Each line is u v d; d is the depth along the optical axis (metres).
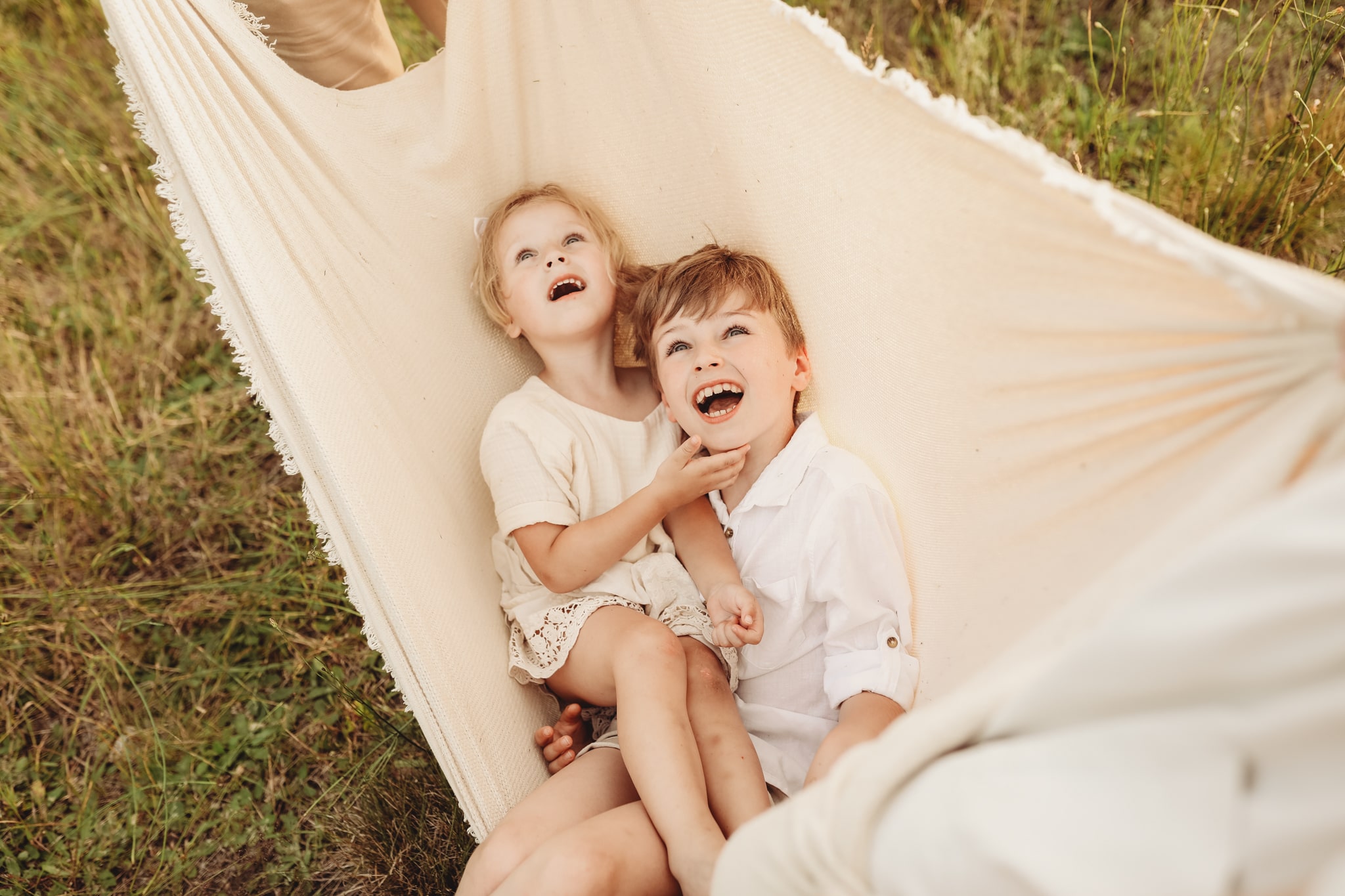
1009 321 1.40
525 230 1.96
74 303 3.40
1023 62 3.18
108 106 3.91
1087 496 1.32
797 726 1.77
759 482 1.86
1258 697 0.81
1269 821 0.81
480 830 1.71
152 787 2.35
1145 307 1.16
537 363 2.13
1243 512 0.97
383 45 2.38
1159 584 0.83
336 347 1.75
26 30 4.26
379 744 2.29
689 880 1.48
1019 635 1.43
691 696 1.72
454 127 1.94
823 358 1.87
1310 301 0.95
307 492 1.68
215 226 1.56
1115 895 0.83
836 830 1.02
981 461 1.54
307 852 2.21
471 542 1.94
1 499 2.97
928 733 0.97
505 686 1.85
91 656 2.57
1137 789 0.84
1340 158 2.56
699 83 1.81
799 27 1.54
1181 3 2.89
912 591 1.73
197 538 2.87
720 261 1.86
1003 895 0.88
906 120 1.45
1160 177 2.77
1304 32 2.78
